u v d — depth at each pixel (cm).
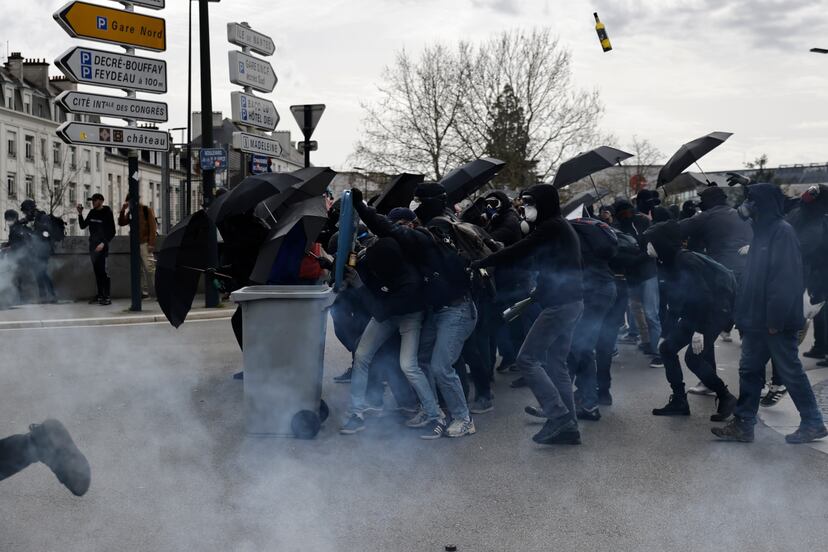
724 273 675
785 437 605
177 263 698
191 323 1275
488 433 632
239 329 775
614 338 731
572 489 496
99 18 1165
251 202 632
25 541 407
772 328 577
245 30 1257
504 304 794
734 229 849
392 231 599
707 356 689
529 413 674
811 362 934
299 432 605
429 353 640
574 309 586
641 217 1023
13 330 1195
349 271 687
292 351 602
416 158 4875
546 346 588
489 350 762
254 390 605
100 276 1442
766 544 412
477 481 512
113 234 1452
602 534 425
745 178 859
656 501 475
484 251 609
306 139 1408
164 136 1270
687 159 1003
